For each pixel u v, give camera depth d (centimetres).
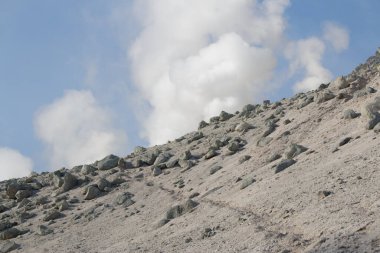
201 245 1402
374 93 2520
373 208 1086
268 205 1515
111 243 2003
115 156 3688
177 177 2891
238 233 1376
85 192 3041
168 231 1777
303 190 1484
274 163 2183
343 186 1348
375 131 1828
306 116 2817
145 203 2578
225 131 3634
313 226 1152
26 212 2844
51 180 3525
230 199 1870
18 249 2319
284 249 1083
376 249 873
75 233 2375
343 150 1812
